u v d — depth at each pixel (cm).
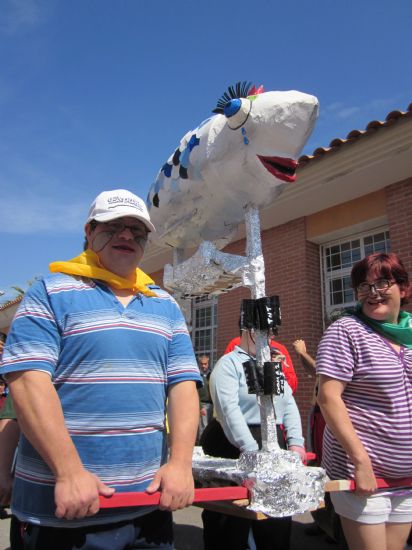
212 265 290
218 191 292
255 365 245
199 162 295
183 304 347
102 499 150
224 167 277
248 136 261
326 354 228
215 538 299
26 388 149
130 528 166
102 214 187
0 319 1677
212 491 203
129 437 163
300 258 750
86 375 162
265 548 300
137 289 188
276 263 786
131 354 169
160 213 350
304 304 730
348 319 238
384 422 218
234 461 276
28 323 161
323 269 760
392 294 237
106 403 161
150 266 1009
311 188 662
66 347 164
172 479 156
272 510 205
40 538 155
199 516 482
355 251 723
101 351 164
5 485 205
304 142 262
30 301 167
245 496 207
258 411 307
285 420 333
